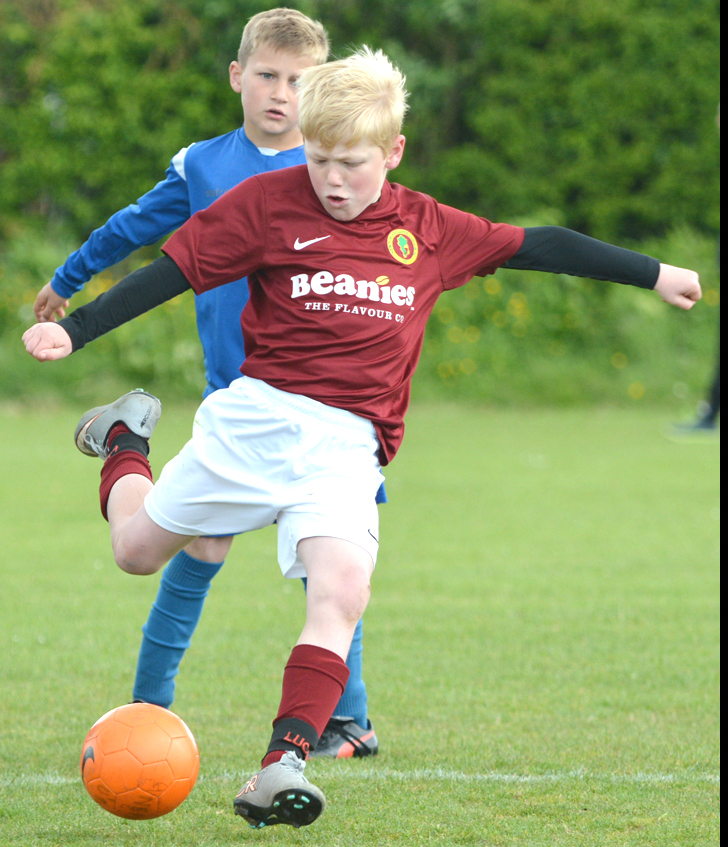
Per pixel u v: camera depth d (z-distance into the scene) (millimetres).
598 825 11188
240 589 23609
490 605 22031
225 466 11242
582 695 16391
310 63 14227
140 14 68438
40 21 68812
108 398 56656
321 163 11102
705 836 10867
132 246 14711
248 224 11422
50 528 29188
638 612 21484
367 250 11414
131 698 15922
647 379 62000
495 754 13742
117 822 11273
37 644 18969
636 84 67062
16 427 49344
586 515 31516
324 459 11086
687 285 12258
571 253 12156
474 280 64062
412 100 68938
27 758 13391
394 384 11438
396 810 11664
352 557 10758
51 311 15016
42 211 69688
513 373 61531
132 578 24250
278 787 9625
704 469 39906
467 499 33875
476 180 69312
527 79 68500
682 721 15148
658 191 67188
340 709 13852
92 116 67125
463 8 69750
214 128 68875
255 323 11594
